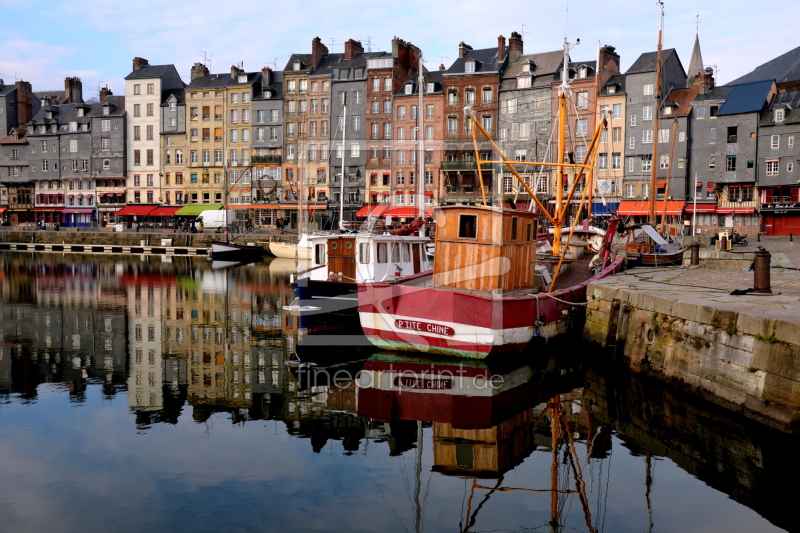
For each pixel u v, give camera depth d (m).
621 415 11.51
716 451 9.81
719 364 10.62
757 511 7.76
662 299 12.39
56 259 52.53
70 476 8.76
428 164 59.53
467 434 10.54
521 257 15.46
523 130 59.94
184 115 75.94
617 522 7.50
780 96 54.62
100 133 78.69
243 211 70.38
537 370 14.80
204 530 7.32
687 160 56.00
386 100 66.00
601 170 57.78
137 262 49.84
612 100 57.38
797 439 8.93
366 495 8.25
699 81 57.66
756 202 53.75
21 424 10.92
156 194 77.44
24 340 18.38
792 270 19.61
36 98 92.69
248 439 10.25
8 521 7.50
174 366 15.23
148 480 8.66
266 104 71.88
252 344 17.84
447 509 7.85
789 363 9.12
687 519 7.56
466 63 62.44
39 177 82.75
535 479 8.75
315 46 70.00
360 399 12.45
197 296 28.47
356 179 64.00
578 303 15.61
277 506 7.90
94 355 16.45
